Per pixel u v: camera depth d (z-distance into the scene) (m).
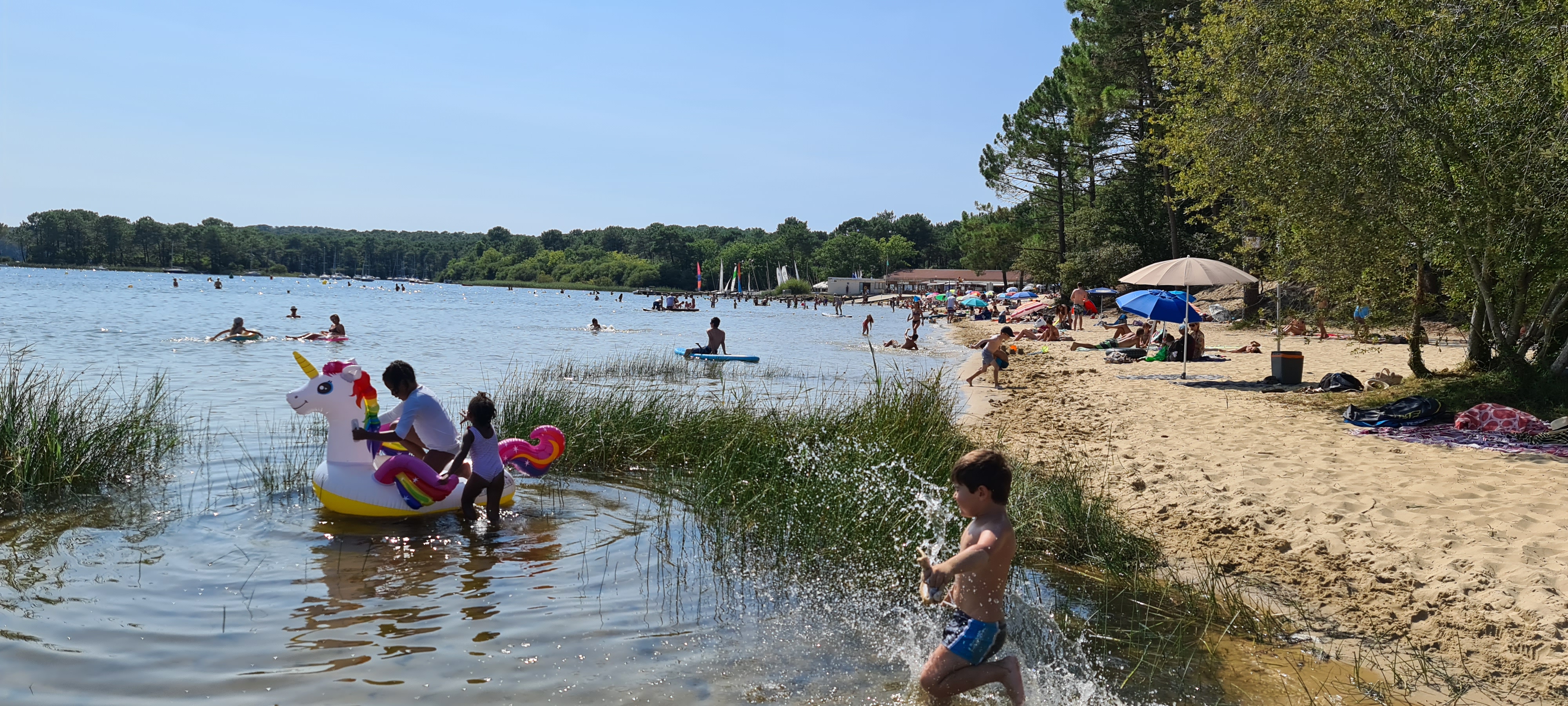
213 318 37.62
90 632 4.80
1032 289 69.00
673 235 185.75
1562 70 10.02
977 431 11.68
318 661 4.55
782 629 5.20
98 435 8.27
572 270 195.00
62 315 36.41
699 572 6.16
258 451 9.60
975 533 4.08
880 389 10.52
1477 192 10.77
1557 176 10.05
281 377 16.41
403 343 27.80
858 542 6.51
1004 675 4.07
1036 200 59.38
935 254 181.38
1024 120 53.06
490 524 7.23
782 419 10.31
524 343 29.86
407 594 5.58
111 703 4.05
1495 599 5.26
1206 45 13.43
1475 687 4.48
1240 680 4.61
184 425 11.05
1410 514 7.01
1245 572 6.28
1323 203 11.81
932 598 3.81
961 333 43.41
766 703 4.24
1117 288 47.75
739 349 29.84
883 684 4.48
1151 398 15.20
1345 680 4.60
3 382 8.91
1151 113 15.46
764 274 164.00
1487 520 6.71
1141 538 7.02
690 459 9.60
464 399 14.66
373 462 7.54
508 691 4.29
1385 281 13.81
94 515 7.03
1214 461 9.49
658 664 4.65
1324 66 11.34
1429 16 10.92
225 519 7.05
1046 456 10.15
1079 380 18.91
